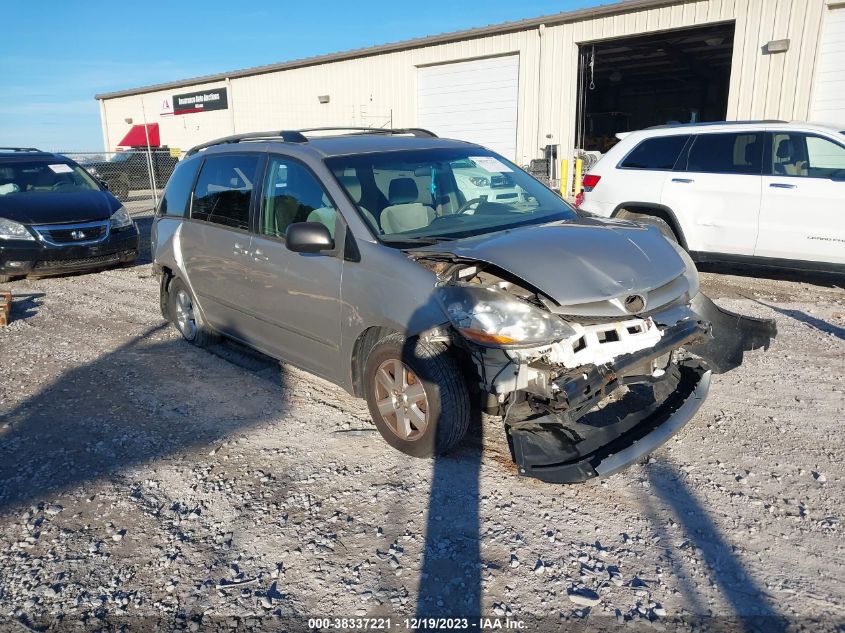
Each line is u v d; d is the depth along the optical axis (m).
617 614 2.64
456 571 2.93
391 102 21.81
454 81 20.06
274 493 3.62
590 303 3.37
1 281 9.77
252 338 5.16
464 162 4.80
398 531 3.23
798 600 2.70
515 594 2.78
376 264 3.85
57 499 3.63
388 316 3.75
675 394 3.88
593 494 3.49
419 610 2.71
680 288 3.76
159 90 31.62
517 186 4.85
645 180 8.59
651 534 3.14
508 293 3.39
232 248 5.03
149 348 6.25
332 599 2.79
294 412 4.66
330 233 4.17
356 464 3.88
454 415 3.59
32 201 9.73
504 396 3.46
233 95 27.73
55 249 9.47
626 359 3.41
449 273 3.59
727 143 8.05
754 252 7.91
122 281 9.67
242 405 4.82
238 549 3.15
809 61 13.70
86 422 4.61
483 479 3.66
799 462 3.77
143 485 3.75
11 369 5.82
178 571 3.00
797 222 7.55
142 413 4.73
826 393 4.73
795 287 8.09
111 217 10.21
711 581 2.82
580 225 4.09
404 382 3.79
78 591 2.89
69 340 6.67
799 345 5.80
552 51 17.53
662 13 15.49
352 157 4.45
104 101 35.84
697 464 3.77
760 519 3.24
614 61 23.86
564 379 3.29
